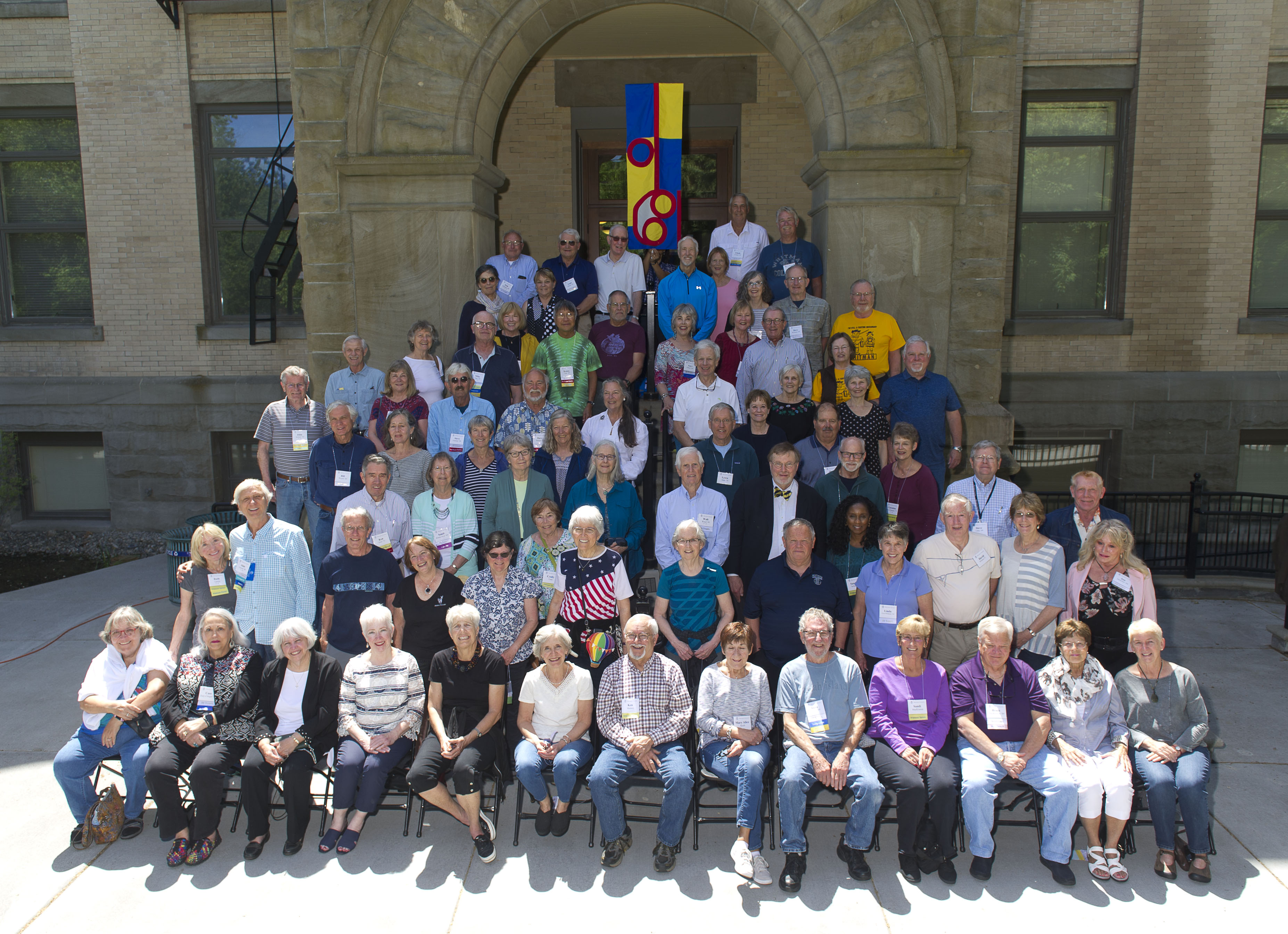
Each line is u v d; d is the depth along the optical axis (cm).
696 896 416
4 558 1063
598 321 775
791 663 468
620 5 755
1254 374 1065
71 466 1177
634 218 850
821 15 736
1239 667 682
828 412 591
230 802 461
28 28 1098
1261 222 1091
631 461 643
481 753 455
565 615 522
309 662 471
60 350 1140
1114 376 1072
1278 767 529
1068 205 1094
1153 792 429
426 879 428
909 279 757
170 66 1087
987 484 584
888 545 507
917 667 456
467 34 746
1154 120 1042
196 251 1116
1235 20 1016
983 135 743
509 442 577
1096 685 451
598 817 465
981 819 427
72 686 652
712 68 1077
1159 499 1065
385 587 541
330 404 706
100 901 412
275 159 1070
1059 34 1039
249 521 541
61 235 1159
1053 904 409
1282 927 393
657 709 461
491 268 730
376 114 757
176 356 1134
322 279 782
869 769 434
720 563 579
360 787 455
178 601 844
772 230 1107
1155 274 1066
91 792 462
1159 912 403
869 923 396
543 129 1105
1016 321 1095
